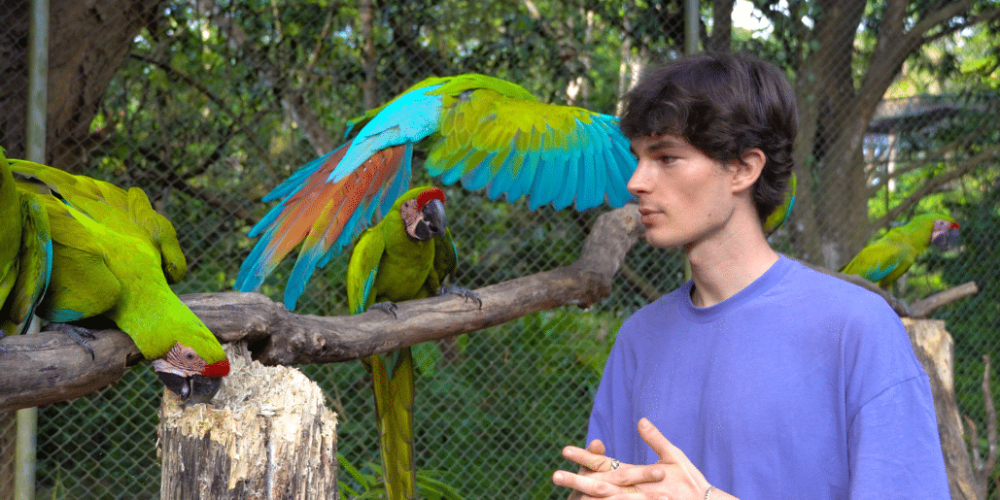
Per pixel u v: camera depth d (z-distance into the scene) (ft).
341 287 11.85
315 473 4.28
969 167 16.67
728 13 13.26
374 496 9.12
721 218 3.29
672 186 3.26
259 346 5.55
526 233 13.03
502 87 7.28
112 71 10.34
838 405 3.04
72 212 5.09
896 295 16.57
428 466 12.02
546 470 12.35
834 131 15.25
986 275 16.46
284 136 11.82
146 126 10.90
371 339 6.18
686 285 3.80
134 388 11.03
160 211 10.97
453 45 12.61
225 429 4.15
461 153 6.53
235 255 11.37
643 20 12.84
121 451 10.85
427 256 7.66
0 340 4.49
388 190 6.35
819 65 14.78
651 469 2.92
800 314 3.19
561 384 13.25
